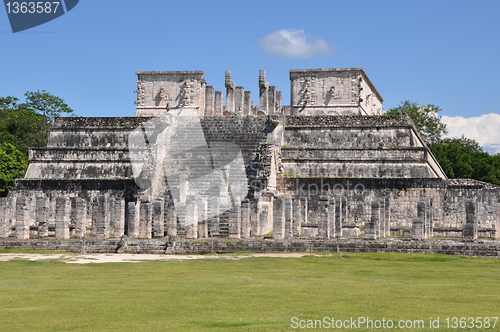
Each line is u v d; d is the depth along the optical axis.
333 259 35.78
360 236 45.09
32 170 62.06
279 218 43.62
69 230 50.81
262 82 70.44
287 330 17.56
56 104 96.94
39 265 34.53
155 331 17.44
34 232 50.34
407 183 54.00
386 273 29.53
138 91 70.88
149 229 45.47
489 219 48.56
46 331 17.52
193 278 28.08
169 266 33.41
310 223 49.25
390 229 49.59
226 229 47.41
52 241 43.41
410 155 57.00
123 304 21.41
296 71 70.56
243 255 38.72
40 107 96.25
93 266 33.78
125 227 54.25
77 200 47.28
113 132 63.97
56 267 33.38
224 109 73.75
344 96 69.56
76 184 59.28
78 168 61.56
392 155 57.38
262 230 47.69
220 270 31.25
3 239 45.44
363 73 70.50
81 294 23.53
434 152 78.81
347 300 21.86
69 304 21.44
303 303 21.36
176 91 70.19
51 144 64.38
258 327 17.84
